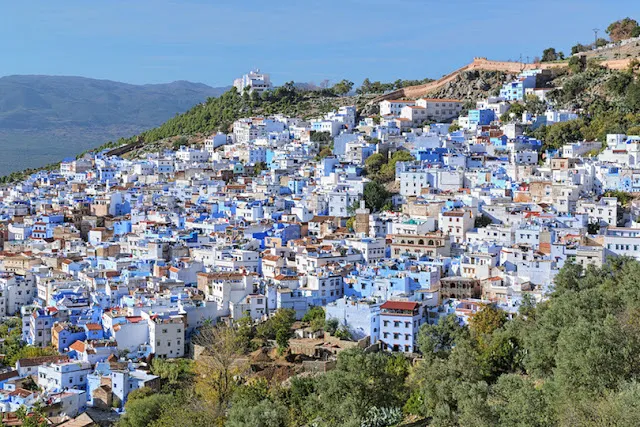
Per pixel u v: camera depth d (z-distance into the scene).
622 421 190.75
